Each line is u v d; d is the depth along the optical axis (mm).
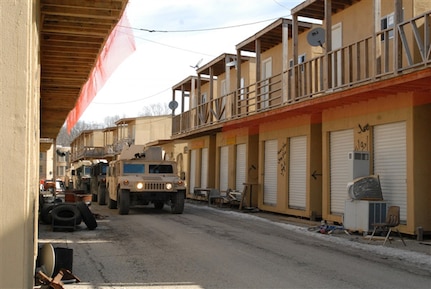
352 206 12336
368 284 6883
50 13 7141
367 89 11875
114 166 20484
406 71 10836
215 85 28688
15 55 3162
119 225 14172
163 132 50750
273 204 18859
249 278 7164
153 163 19484
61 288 5000
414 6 12742
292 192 17578
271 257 8961
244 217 17141
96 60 10156
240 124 20094
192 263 8312
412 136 11852
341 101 13602
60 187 40656
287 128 17891
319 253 9516
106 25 7930
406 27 12938
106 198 23469
